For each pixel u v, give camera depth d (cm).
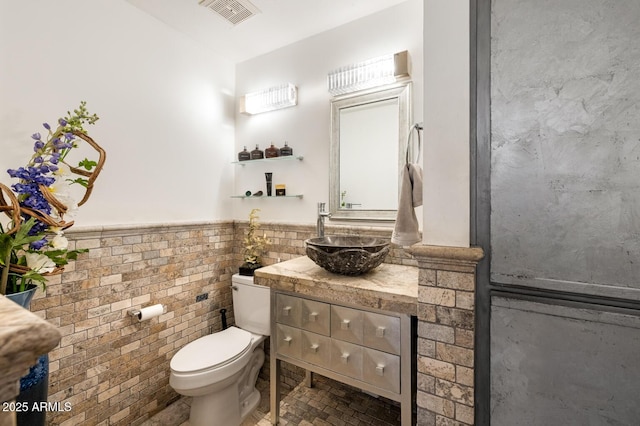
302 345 139
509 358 85
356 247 127
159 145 177
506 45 84
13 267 80
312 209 191
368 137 172
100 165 98
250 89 221
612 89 71
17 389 30
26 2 125
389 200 166
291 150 197
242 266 201
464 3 90
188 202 194
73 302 137
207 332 203
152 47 174
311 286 130
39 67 129
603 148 73
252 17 175
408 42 160
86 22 145
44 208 85
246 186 222
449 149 93
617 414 72
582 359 76
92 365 143
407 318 113
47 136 131
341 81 175
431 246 95
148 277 169
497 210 86
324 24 182
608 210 72
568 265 77
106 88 152
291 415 161
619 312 72
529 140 81
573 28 75
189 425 160
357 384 124
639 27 68
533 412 82
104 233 149
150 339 169
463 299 91
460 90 91
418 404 99
